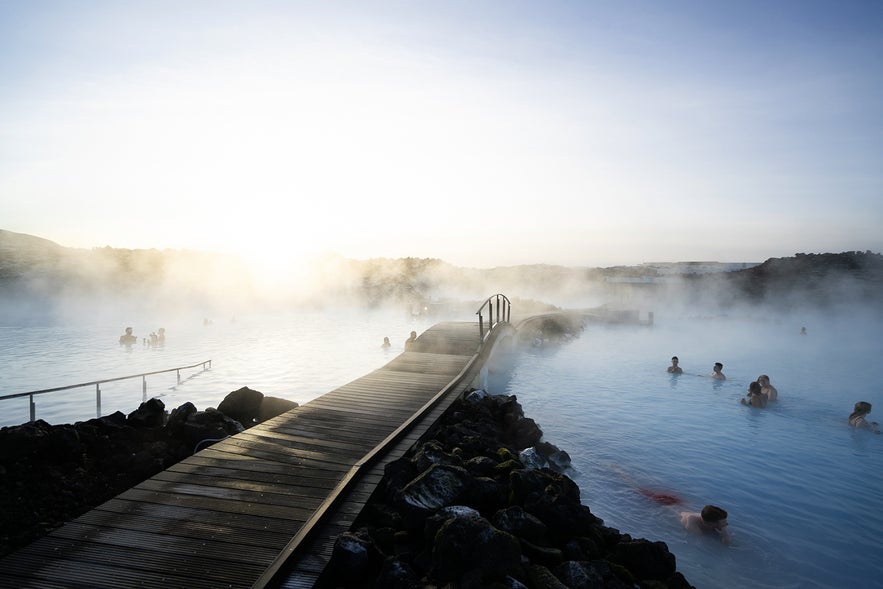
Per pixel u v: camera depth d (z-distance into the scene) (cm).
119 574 446
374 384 1338
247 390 1106
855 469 1102
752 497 958
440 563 480
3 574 442
